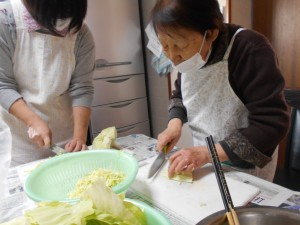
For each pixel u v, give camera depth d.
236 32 0.82
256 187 0.69
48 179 0.75
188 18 0.69
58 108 1.18
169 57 0.83
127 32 2.10
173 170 0.76
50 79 1.13
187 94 0.98
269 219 0.44
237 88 0.84
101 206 0.41
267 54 0.76
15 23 1.05
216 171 0.52
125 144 1.08
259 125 0.76
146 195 0.69
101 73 2.02
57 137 1.20
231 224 0.43
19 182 0.81
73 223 0.38
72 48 1.15
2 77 1.07
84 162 0.83
